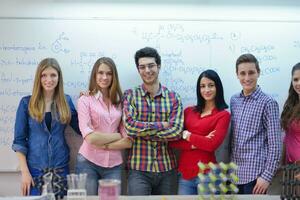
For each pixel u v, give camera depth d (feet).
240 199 6.49
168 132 7.70
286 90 9.16
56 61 8.19
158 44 8.98
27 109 8.09
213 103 8.14
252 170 7.70
